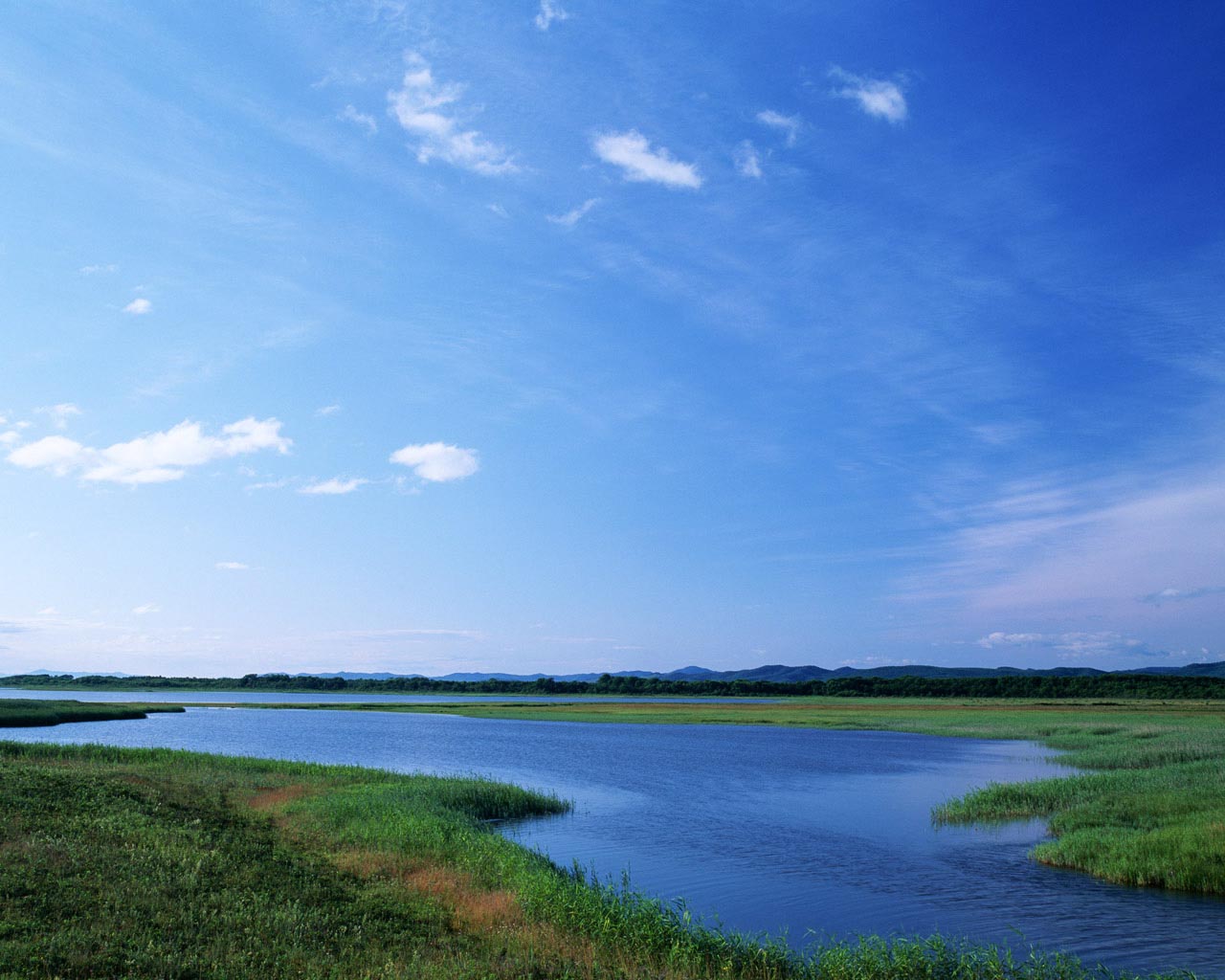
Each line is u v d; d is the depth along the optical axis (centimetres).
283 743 7631
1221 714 10862
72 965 1327
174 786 3256
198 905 1692
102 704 13038
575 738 8575
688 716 12462
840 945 1845
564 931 1808
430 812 3106
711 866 2822
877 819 3741
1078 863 2712
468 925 1823
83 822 2202
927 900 2369
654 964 1677
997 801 3822
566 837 3325
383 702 19562
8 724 8312
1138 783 3844
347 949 1555
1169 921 2116
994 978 1673
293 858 2223
